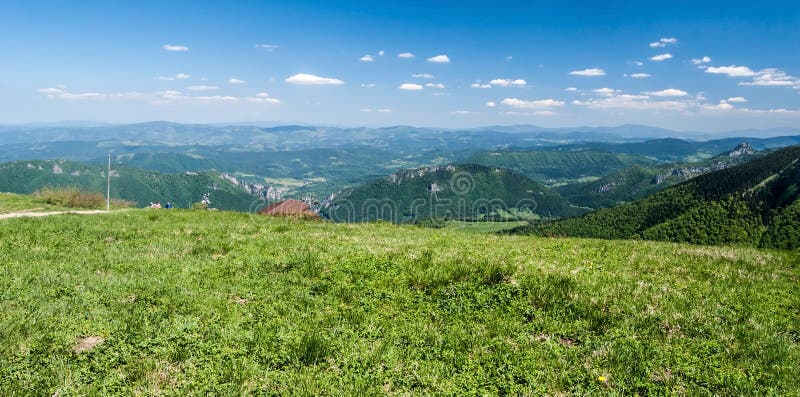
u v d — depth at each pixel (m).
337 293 12.66
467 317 11.14
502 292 12.59
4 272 13.17
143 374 8.08
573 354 9.17
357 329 10.30
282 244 19.20
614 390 7.91
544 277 13.64
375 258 16.14
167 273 13.91
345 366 8.60
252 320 10.54
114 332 9.62
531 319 11.15
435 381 8.23
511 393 7.87
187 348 9.06
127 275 13.45
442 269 14.42
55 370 8.01
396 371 8.52
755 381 8.18
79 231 20.81
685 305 11.70
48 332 9.40
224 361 8.63
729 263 17.27
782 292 13.27
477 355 9.25
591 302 11.76
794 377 8.28
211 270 14.49
